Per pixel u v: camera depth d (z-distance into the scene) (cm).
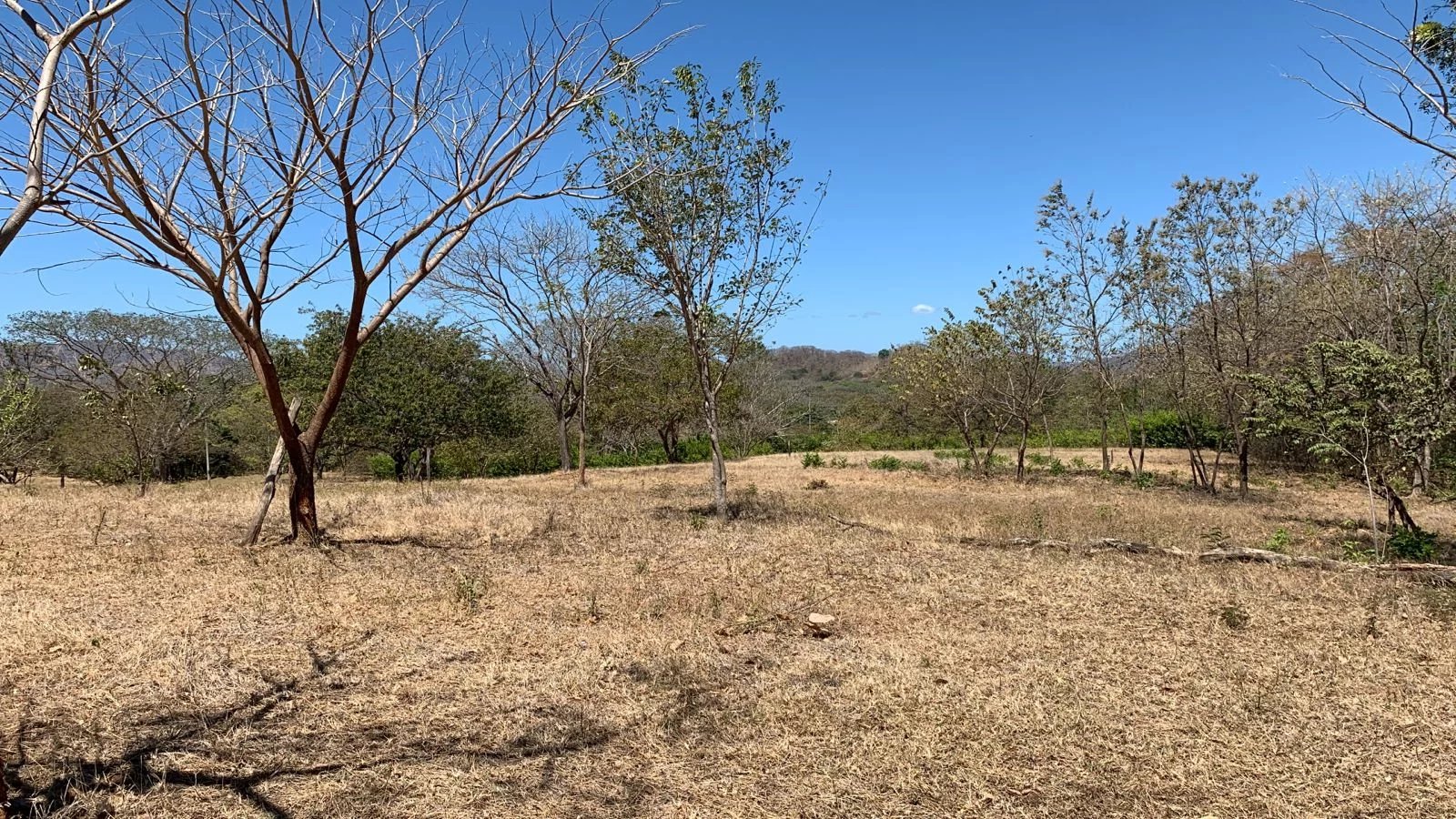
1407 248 1273
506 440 2291
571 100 687
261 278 790
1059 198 1695
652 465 2584
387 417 1792
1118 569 743
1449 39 577
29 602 588
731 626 569
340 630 548
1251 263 1446
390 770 355
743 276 1088
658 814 325
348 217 703
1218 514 1214
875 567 760
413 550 836
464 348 2050
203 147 634
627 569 756
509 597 645
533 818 321
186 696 429
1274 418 946
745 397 2941
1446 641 523
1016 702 426
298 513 848
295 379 1912
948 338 1814
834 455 2655
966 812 327
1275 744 381
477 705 427
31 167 271
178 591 636
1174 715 412
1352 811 328
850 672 473
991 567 759
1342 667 479
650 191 994
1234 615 564
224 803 326
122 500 1202
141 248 652
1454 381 783
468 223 745
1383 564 732
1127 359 1806
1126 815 324
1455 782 347
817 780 350
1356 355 812
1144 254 1545
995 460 2228
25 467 2166
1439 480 1354
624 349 2402
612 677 467
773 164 1048
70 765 350
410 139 685
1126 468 1992
